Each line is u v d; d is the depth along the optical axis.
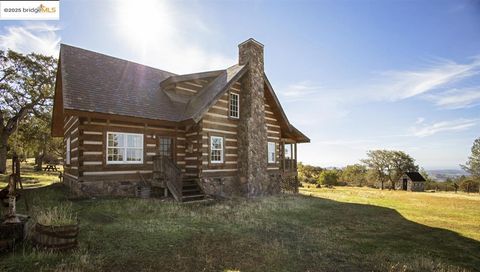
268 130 17.88
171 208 9.20
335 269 4.80
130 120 11.71
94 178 10.97
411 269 4.95
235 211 9.66
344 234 7.29
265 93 17.64
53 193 11.36
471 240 7.03
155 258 4.85
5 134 25.19
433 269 5.03
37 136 31.45
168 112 13.71
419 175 49.66
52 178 20.61
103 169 11.24
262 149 16.03
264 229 7.31
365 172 58.41
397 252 5.93
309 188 25.62
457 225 8.79
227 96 15.34
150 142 12.95
